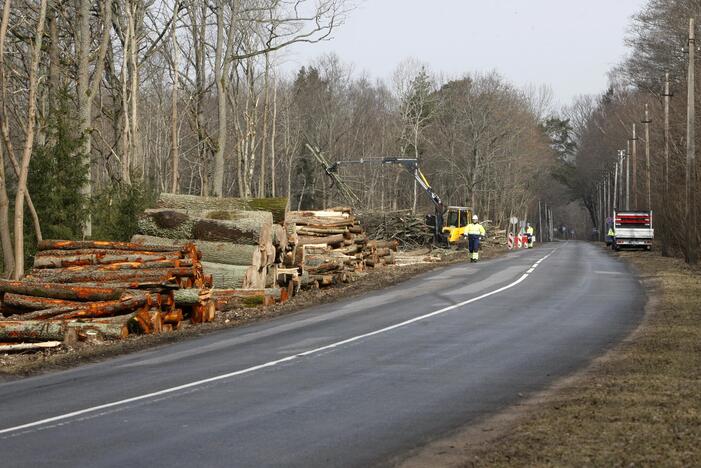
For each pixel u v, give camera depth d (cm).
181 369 1766
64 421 1279
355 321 2583
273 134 8625
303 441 1136
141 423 1255
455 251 7400
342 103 12938
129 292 2358
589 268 5112
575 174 19700
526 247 10794
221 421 1261
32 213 3566
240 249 3108
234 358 1905
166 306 2534
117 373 1739
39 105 4891
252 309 3022
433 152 13962
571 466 981
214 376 1664
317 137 11769
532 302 3061
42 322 2191
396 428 1210
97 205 4022
